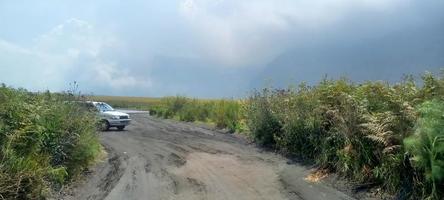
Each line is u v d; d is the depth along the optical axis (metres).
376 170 9.60
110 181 11.76
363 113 11.09
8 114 9.85
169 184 11.38
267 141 17.42
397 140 9.55
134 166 13.97
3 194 8.36
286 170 12.54
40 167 9.52
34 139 10.04
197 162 14.62
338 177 10.96
